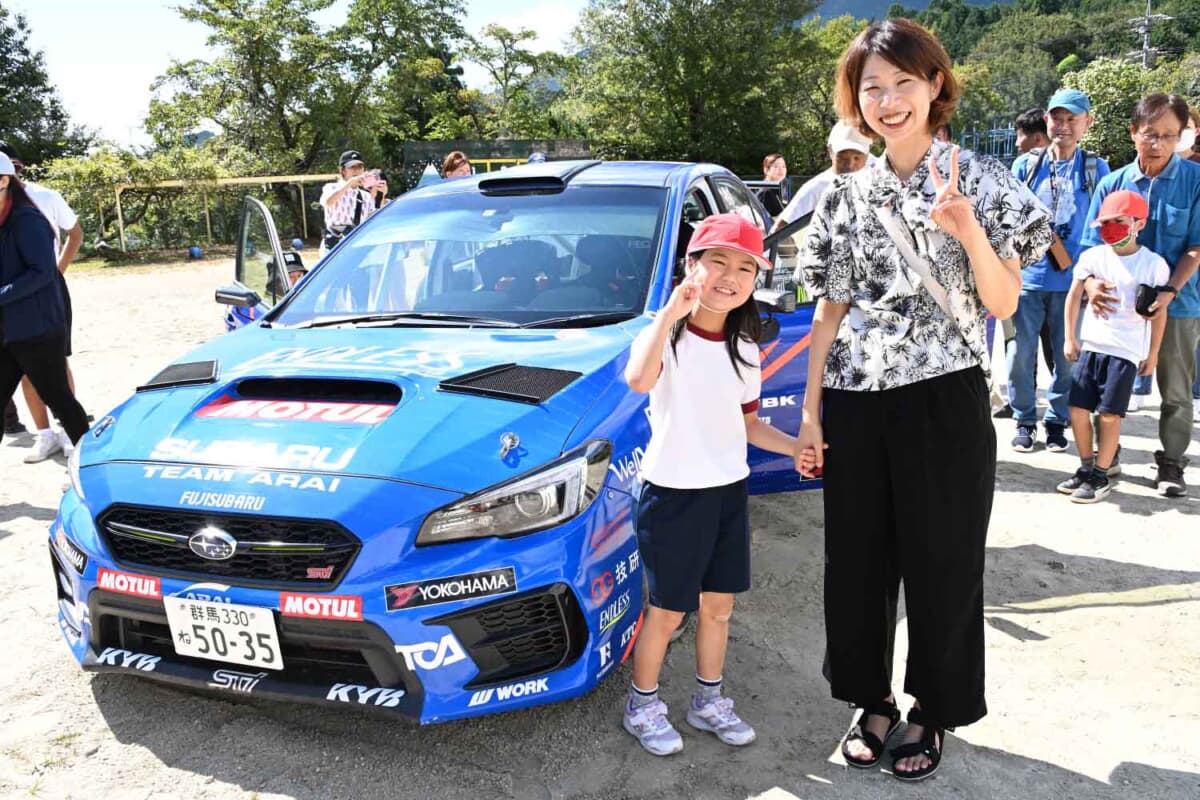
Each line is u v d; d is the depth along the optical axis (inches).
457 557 89.2
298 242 233.9
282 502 90.4
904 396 88.2
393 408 101.1
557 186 155.0
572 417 101.3
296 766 97.3
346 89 1441.9
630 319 125.9
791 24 1622.8
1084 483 181.2
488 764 97.3
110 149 913.5
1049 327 205.6
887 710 100.7
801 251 94.3
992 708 108.5
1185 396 177.2
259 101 1398.9
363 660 91.6
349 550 88.7
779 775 95.9
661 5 1551.4
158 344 370.6
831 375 92.9
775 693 112.3
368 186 297.6
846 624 96.7
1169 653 121.0
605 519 98.1
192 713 107.2
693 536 93.4
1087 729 103.9
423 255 144.6
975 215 83.9
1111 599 137.0
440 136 1945.1
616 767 97.0
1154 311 163.5
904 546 91.4
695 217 153.9
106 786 94.1
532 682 93.2
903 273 87.0
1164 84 2507.4
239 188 1040.8
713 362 91.7
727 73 1566.2
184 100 1364.4
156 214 968.9
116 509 97.3
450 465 92.8
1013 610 134.3
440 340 120.0
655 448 93.7
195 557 93.5
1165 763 97.4
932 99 84.5
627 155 1653.5
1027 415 212.1
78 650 104.0
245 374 111.2
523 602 92.0
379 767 97.0
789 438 97.1
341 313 138.6
